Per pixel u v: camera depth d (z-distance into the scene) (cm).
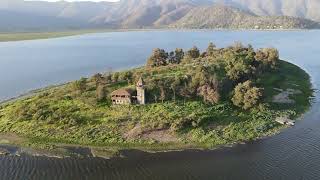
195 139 12000
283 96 15975
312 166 10250
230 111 13762
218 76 16038
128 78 16312
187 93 14388
